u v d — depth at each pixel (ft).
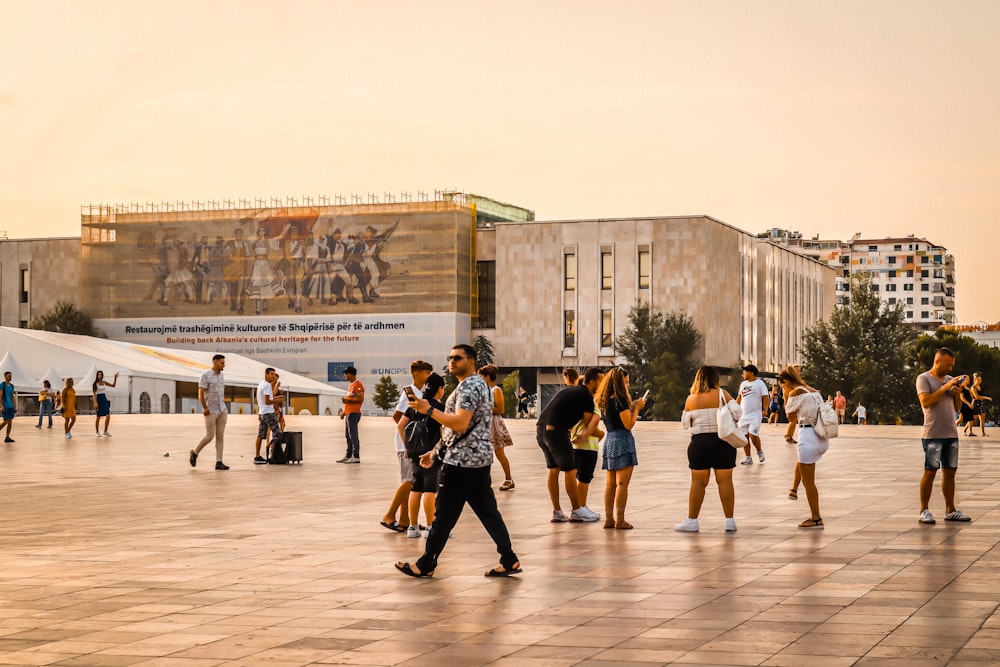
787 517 52.44
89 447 120.37
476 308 402.11
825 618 29.68
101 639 28.78
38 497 67.10
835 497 61.62
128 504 62.54
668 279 381.60
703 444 47.39
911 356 345.51
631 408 49.21
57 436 143.13
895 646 26.43
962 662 24.88
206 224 405.80
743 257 413.18
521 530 49.11
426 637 28.53
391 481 76.33
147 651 27.45
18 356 241.35
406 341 391.04
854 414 321.32
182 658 26.73
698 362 370.73
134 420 191.62
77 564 40.96
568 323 390.63
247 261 402.93
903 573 36.42
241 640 28.50
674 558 40.45
